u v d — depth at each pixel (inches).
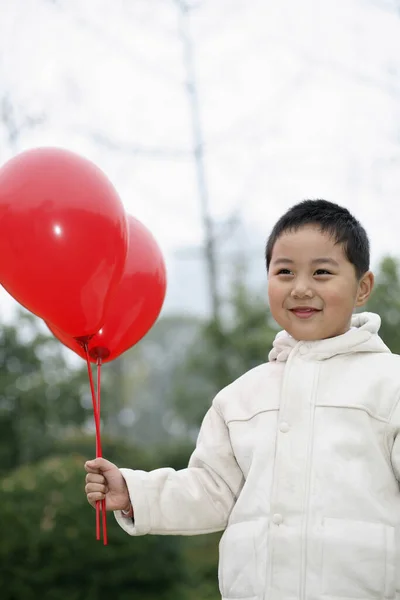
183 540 269.4
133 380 914.1
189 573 276.5
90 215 87.1
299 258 86.8
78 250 86.5
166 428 901.2
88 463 90.0
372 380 84.3
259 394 88.4
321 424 82.9
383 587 77.3
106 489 90.4
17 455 363.6
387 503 79.7
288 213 90.6
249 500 83.1
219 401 91.6
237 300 403.2
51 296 88.6
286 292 87.0
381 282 307.1
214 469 90.0
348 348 87.0
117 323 100.8
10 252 87.0
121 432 566.9
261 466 83.6
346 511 78.5
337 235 87.0
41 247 86.0
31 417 367.2
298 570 78.2
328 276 86.4
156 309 105.1
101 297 90.5
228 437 90.5
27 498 238.1
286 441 82.9
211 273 445.7
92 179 89.7
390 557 77.8
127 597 240.7
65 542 235.5
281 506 80.4
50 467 247.8
